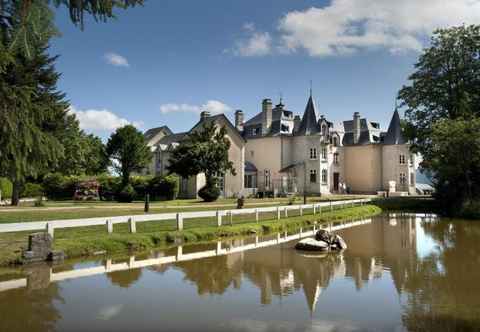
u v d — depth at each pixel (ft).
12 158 30.68
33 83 42.11
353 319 25.27
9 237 45.55
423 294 30.94
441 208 115.34
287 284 33.91
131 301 28.53
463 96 111.86
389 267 40.88
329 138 175.73
